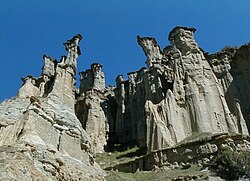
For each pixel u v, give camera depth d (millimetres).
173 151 43938
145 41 70438
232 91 57406
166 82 62188
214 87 54875
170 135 48875
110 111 75500
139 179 40406
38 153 28203
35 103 36344
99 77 79500
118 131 69812
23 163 25172
